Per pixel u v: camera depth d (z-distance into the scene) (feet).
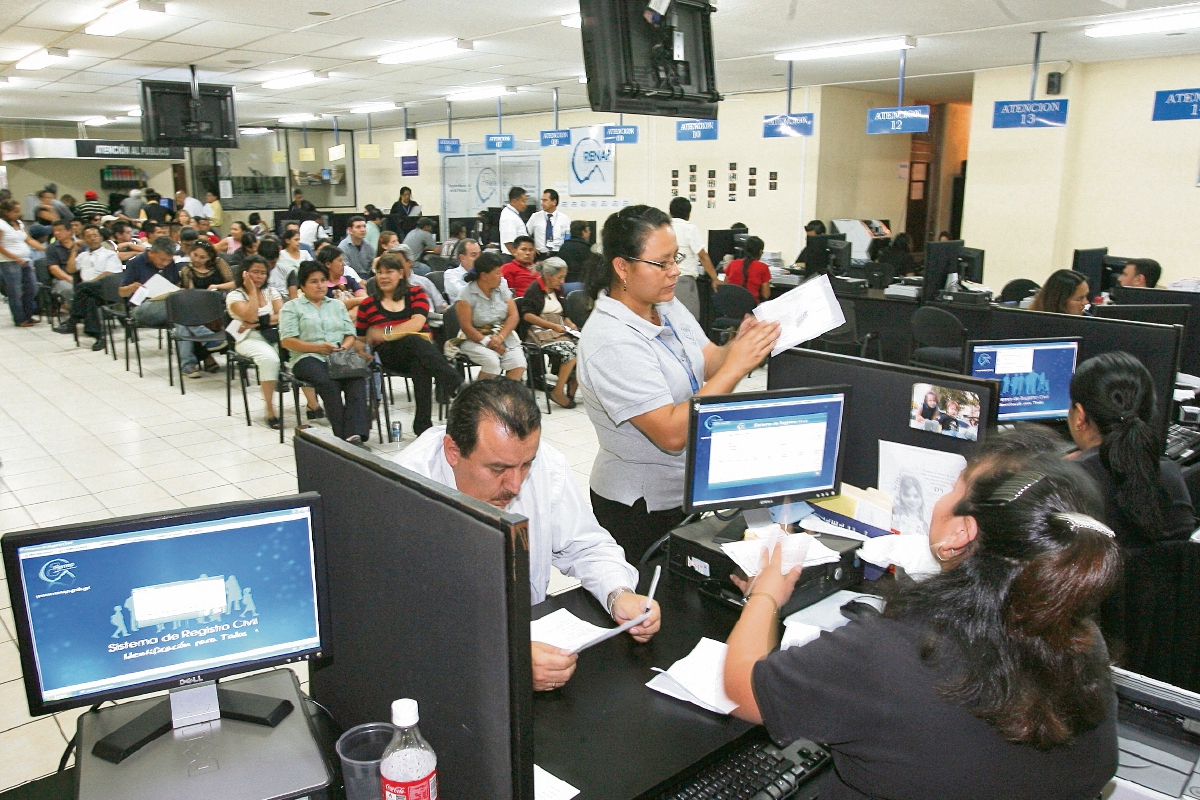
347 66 28.45
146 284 21.65
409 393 20.24
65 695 3.84
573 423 18.38
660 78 10.84
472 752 3.26
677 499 6.77
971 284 20.62
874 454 6.28
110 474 14.69
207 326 20.66
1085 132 25.61
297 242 22.38
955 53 23.97
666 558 6.17
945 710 2.88
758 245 23.20
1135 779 4.00
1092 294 20.38
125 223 29.89
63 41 23.86
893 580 3.41
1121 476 6.61
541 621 5.24
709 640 5.03
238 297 18.10
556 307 20.15
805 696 3.14
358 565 3.91
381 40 23.73
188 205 43.06
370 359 16.34
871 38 21.97
